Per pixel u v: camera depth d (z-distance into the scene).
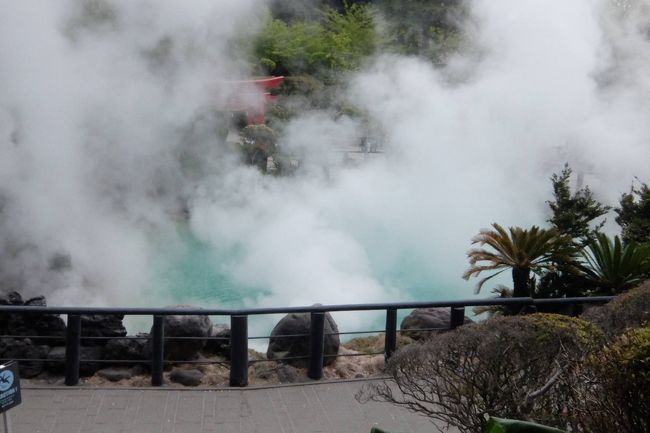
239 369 6.46
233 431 5.66
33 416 5.75
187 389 6.36
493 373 4.26
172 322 6.77
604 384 3.43
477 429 4.18
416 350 4.57
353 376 6.93
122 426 5.66
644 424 3.19
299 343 7.05
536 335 4.41
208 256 16.97
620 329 5.18
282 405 6.15
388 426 5.81
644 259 9.67
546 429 2.70
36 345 6.96
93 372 6.65
